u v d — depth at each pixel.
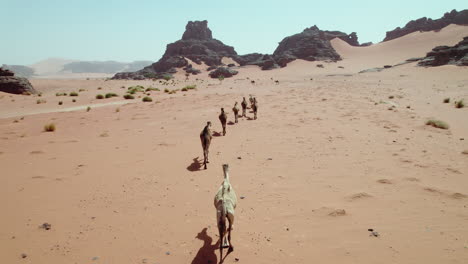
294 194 9.37
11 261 6.09
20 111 34.00
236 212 8.28
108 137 18.52
